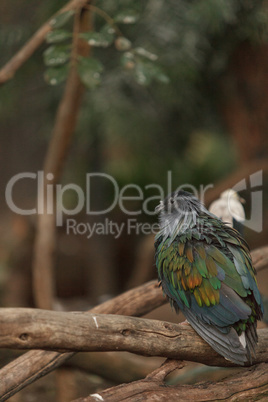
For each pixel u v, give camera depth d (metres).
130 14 13.02
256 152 21.95
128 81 20.12
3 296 22.55
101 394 7.97
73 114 15.42
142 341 8.08
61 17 12.69
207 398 8.32
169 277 9.35
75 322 7.41
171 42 19.42
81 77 12.22
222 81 21.64
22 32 21.23
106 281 25.23
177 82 20.31
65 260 25.03
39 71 21.94
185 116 22.55
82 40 13.95
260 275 25.92
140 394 8.07
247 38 20.38
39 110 22.78
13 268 23.06
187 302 8.94
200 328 8.66
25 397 16.11
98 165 24.47
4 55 21.59
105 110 20.05
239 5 19.67
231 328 8.56
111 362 15.37
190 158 24.02
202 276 8.84
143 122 20.91
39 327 7.04
